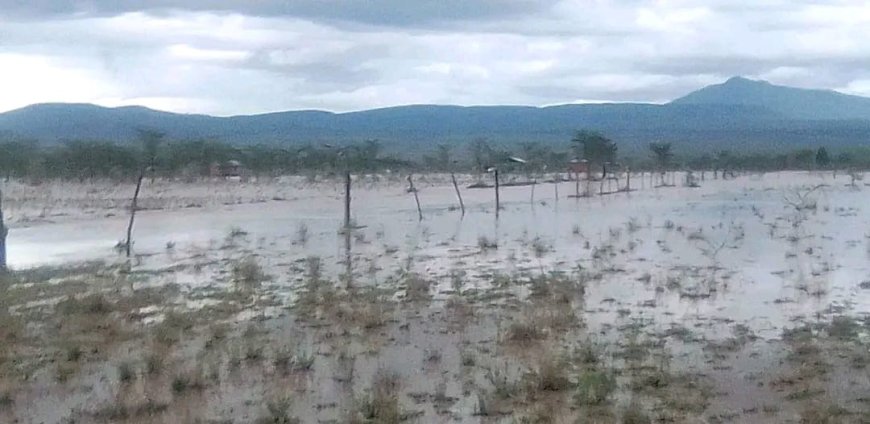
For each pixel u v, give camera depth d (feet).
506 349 53.62
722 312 64.08
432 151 423.23
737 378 46.39
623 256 95.96
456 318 63.00
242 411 42.32
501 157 269.44
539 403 42.50
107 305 68.18
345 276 83.97
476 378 47.26
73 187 213.87
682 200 183.32
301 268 89.86
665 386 44.88
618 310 65.05
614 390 44.27
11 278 83.56
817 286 74.33
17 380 48.29
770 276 80.48
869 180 254.27
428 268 89.66
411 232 126.72
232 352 52.85
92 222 143.33
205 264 94.17
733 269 84.94
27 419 41.96
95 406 43.52
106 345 56.29
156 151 244.01
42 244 115.24
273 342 55.77
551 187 231.30
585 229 125.90
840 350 52.01
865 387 44.52
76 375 49.26
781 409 41.16
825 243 104.68
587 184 208.33
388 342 56.03
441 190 223.30
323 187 233.76
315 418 41.09
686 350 52.65
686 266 87.20
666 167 278.87
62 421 41.60
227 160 256.32
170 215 156.35
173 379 46.70
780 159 310.86
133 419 41.57
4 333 58.75
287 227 134.82
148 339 57.31
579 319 61.62
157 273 87.97
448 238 118.21
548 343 54.75
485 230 128.36
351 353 53.01
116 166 226.17
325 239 118.42
